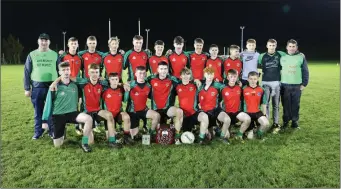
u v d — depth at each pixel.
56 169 4.66
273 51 6.91
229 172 4.59
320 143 5.82
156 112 5.95
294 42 6.77
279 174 4.55
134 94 5.98
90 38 6.90
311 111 8.48
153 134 6.08
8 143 5.74
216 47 7.20
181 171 4.59
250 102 6.18
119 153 5.26
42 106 6.14
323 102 9.83
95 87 5.85
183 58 7.18
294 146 5.64
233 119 6.13
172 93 6.25
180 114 5.85
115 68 7.11
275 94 6.88
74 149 5.46
